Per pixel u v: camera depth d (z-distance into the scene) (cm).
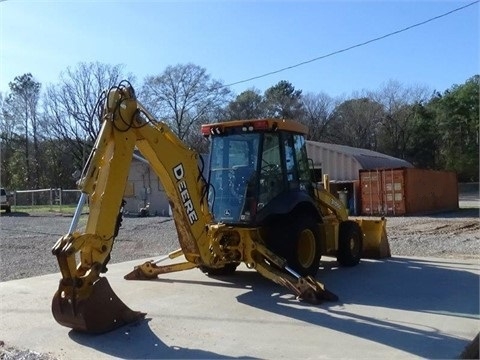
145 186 3028
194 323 650
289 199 860
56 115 6109
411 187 2519
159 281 907
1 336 621
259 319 663
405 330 604
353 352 533
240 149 869
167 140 717
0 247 1555
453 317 657
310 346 556
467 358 539
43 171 6034
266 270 807
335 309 704
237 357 531
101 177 622
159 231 1955
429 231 1758
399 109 6059
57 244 580
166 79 5494
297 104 6250
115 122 637
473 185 5672
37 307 750
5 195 3297
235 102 6134
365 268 1020
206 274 961
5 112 6112
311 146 3034
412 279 902
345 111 6247
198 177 766
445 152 5875
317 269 901
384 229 1158
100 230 605
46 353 558
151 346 571
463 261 1102
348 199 2658
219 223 841
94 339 597
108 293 623
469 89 5772
